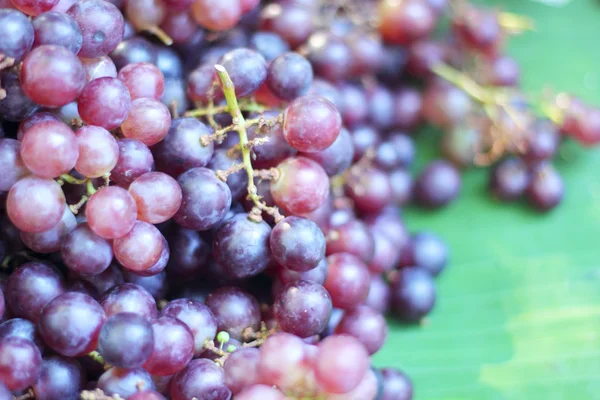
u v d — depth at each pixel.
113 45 0.50
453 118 0.64
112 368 0.48
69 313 0.47
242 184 0.51
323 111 0.50
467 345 0.59
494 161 0.66
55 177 0.49
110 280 0.50
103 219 0.48
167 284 0.52
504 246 0.63
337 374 0.47
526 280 0.62
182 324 0.48
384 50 0.64
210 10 0.53
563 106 0.65
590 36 0.70
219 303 0.51
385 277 0.60
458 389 0.58
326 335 0.53
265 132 0.51
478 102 0.65
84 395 0.47
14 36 0.47
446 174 0.63
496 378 0.58
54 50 0.47
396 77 0.65
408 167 0.65
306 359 0.48
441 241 0.61
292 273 0.51
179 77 0.54
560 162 0.66
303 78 0.52
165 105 0.52
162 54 0.54
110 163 0.48
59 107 0.49
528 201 0.64
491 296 0.61
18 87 0.48
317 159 0.52
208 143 0.50
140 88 0.51
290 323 0.49
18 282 0.48
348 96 0.58
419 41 0.64
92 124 0.49
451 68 0.66
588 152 0.67
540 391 0.58
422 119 0.65
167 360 0.48
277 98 0.53
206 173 0.50
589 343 0.59
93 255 0.48
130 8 0.52
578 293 0.61
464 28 0.65
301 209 0.51
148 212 0.49
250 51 0.52
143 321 0.47
